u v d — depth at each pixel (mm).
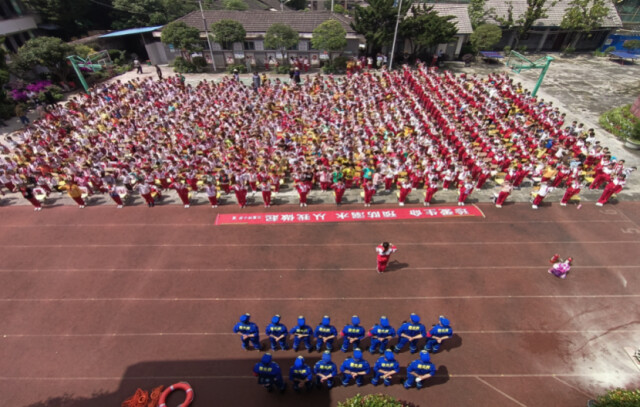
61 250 15492
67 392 10422
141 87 31844
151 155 20344
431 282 13750
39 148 21609
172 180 18406
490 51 43625
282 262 14688
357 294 13273
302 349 11555
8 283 13938
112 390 10461
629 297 13172
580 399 10148
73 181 18516
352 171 18812
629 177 20125
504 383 10523
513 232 16281
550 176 18609
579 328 12078
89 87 34875
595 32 45188
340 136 21922
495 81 31891
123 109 27172
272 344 11164
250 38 37688
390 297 13164
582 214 17406
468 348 11461
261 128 23656
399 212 17625
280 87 31391
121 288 13609
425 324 12156
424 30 37031
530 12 41344
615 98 31438
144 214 17703
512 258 14836
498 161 19891
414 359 11289
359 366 9609
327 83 31438
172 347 11523
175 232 16438
